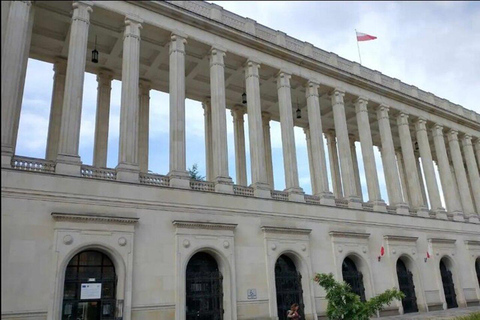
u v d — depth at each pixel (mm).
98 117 33719
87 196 23594
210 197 28344
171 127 28797
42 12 28172
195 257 27453
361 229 36188
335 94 39719
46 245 21734
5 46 23094
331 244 33719
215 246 27297
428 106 47969
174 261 25594
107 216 23500
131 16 28516
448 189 47719
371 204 38750
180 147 28344
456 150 50750
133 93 27312
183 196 27188
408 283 39000
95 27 29844
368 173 39812
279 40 36812
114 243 23609
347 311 22234
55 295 21125
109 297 23406
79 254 23281
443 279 42531
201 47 32406
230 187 29828
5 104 22359
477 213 50562
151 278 24438
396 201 40875
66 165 23594
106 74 35188
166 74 36938
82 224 22906
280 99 35625
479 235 47750
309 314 30359
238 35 33219
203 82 38844
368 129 41062
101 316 22828
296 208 32531
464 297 42812
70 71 25219
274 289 29109
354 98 42000
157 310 24109
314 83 38031
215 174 30125
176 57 29828
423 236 41438
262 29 36312
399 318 33281
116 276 23594
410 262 39500
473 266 45250
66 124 24328
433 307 39375
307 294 30828
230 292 27141
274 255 29875
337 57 41562
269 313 28469
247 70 34312
